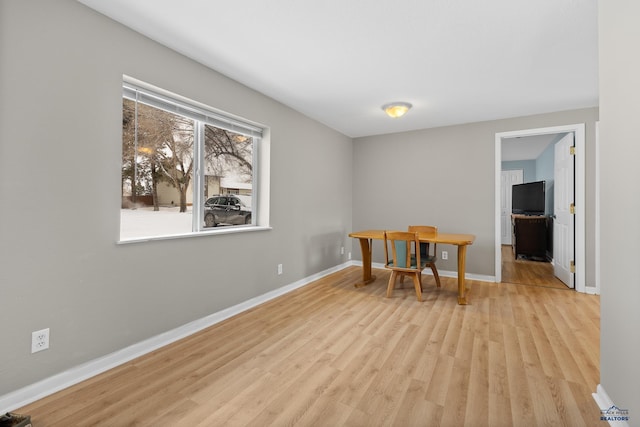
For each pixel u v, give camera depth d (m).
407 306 3.18
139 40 2.15
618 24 1.42
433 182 4.63
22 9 1.60
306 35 2.21
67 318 1.80
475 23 2.04
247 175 3.30
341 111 3.89
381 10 1.92
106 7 1.89
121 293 2.07
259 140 3.44
